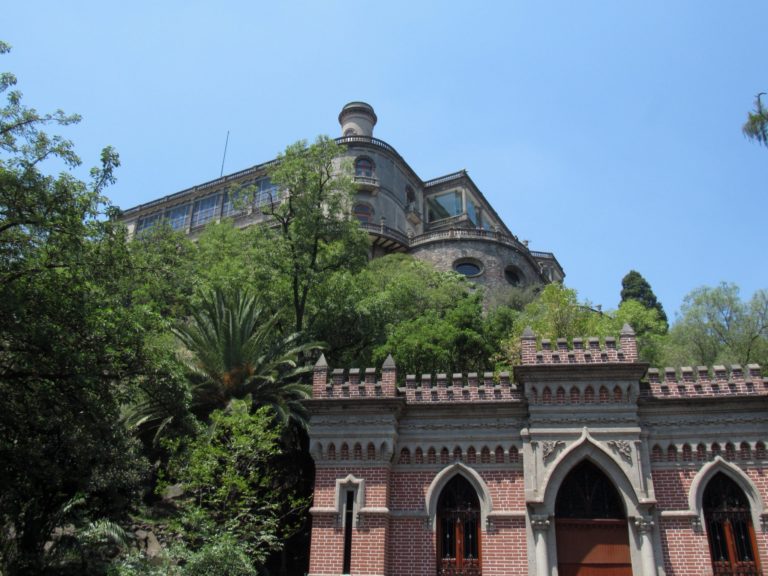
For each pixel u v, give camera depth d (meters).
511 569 19.45
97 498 23.45
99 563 20.66
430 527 20.42
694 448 20.06
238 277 35.72
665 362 37.09
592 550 19.42
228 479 22.38
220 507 23.22
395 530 20.55
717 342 38.66
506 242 61.38
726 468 19.77
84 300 19.45
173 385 21.56
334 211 38.25
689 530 19.22
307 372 32.19
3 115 19.86
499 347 34.91
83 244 20.00
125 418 26.23
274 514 23.84
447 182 75.69
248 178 70.62
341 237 38.00
